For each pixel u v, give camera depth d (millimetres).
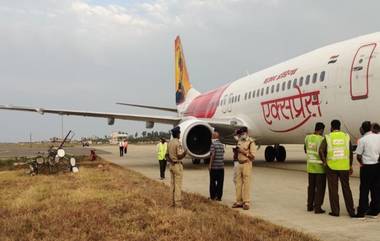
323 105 14312
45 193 11234
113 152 46250
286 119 16734
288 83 16422
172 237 6516
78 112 22562
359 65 12789
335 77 13719
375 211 8406
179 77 33969
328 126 14484
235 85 22594
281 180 14508
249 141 9430
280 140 18781
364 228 7309
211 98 25656
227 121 20797
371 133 8367
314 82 14750
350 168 8453
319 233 6949
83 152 46000
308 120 15367
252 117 19547
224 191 12219
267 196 11008
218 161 10516
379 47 12352
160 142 15977
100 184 13109
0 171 20078
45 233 6941
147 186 12789
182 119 22047
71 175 16281
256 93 19109
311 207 8977
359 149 8344
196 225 7234
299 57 16984
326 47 15422
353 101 12969
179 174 9289
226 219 7801
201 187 13062
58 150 17797
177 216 7887
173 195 9328
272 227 7211
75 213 8312
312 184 8961
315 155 8750
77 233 6898
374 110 12266
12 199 10578
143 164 23641
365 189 8250
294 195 11148
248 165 9320
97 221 7645
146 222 7484
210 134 18500
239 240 6309
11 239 6586
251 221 7746
